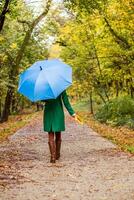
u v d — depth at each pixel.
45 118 12.13
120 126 27.27
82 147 15.40
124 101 30.48
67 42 41.50
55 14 38.94
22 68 40.91
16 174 10.27
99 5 25.62
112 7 25.11
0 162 12.03
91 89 44.38
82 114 49.19
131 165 11.34
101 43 28.03
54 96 11.54
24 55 42.53
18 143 17.17
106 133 21.92
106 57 28.11
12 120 38.56
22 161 12.30
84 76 43.19
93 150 14.47
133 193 8.33
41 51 44.53
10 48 35.62
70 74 12.06
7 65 35.50
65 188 8.85
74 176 10.09
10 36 36.81
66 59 42.69
